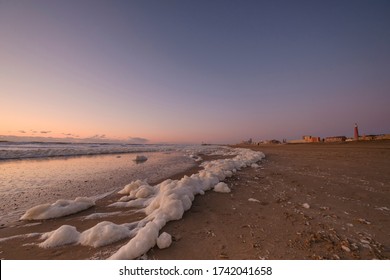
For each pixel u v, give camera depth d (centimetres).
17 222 328
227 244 248
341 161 938
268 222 310
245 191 479
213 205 386
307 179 587
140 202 418
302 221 312
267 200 416
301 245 244
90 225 316
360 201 396
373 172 654
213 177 549
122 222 325
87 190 524
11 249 247
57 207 360
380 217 319
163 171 818
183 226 296
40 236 281
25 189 529
